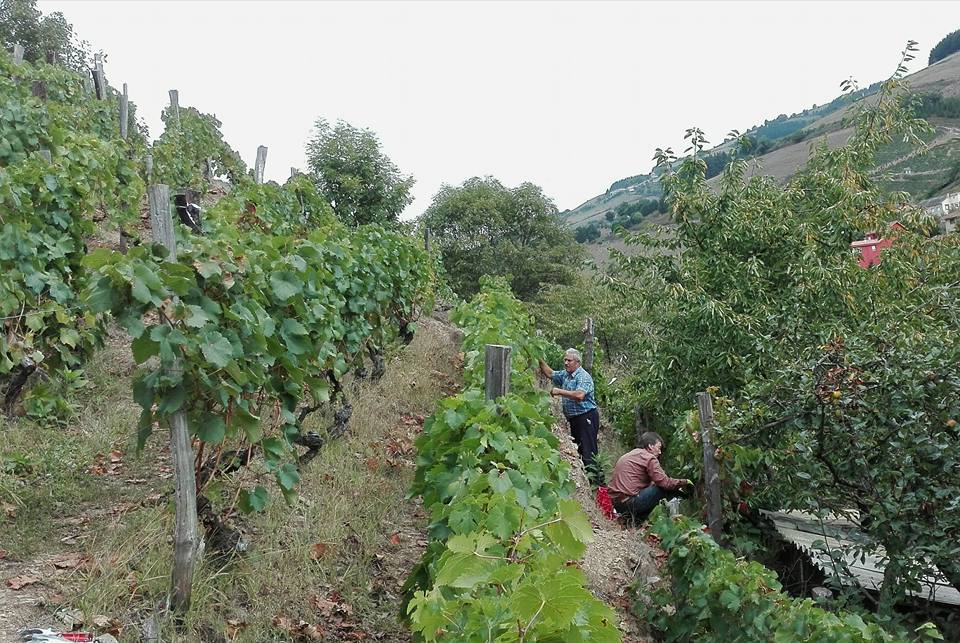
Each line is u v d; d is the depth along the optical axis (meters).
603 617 2.46
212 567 4.12
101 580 3.76
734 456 6.63
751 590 4.61
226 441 4.88
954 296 8.06
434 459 4.74
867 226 9.52
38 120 10.45
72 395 6.52
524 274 39.41
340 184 27.48
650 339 10.09
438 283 17.67
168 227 3.82
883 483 5.74
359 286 7.80
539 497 3.98
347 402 6.90
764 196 10.45
